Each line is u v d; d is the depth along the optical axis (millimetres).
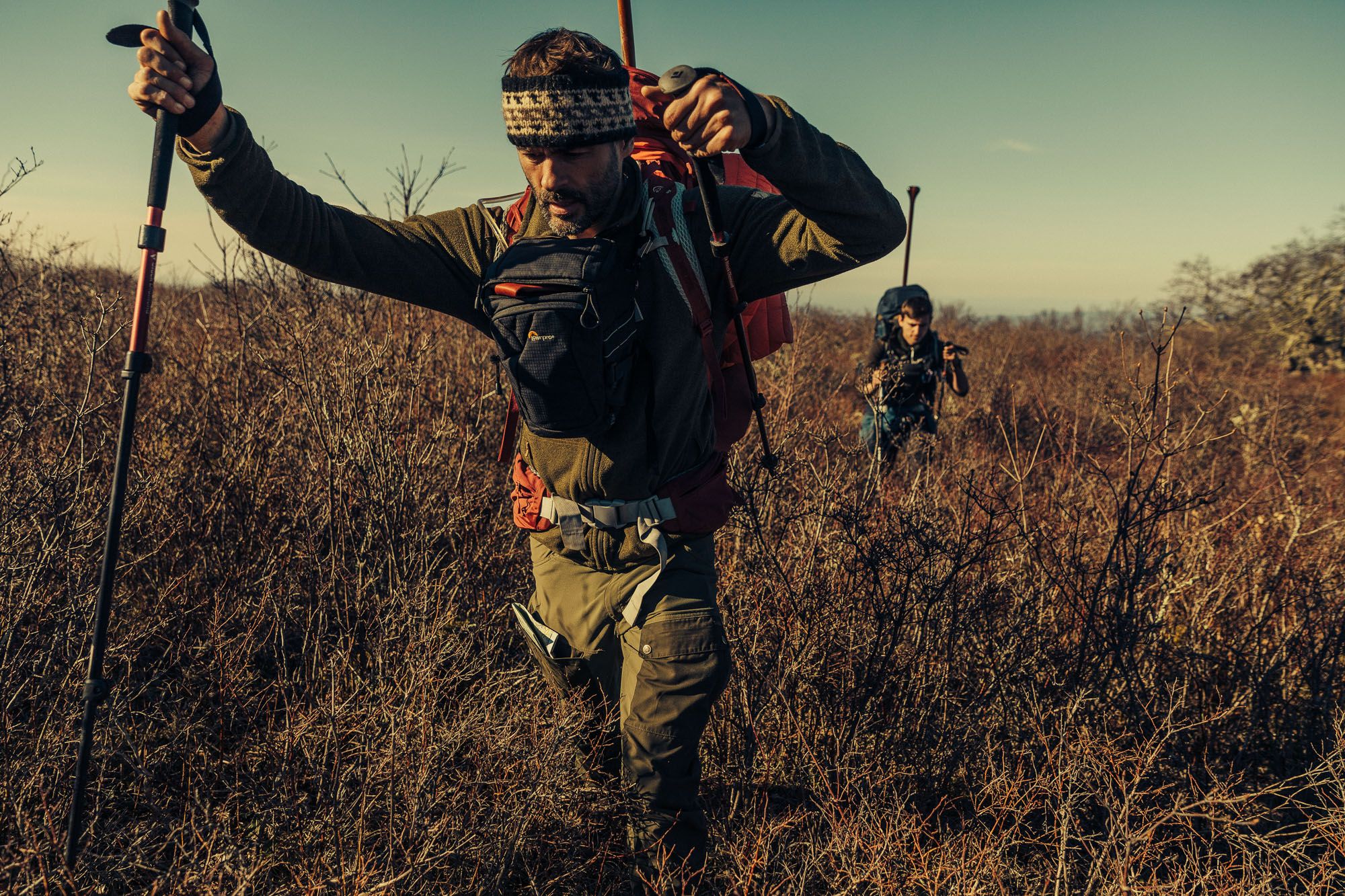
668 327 1947
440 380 4020
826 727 2625
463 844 2025
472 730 2205
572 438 1984
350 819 2066
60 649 2289
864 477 3424
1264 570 3412
